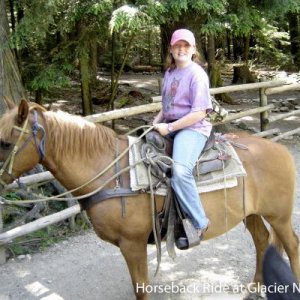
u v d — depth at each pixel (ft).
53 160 9.64
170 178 9.86
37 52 25.30
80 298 12.55
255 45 67.92
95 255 15.16
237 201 10.64
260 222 12.16
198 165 10.11
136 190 9.59
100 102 36.40
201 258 14.66
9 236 14.08
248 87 25.49
